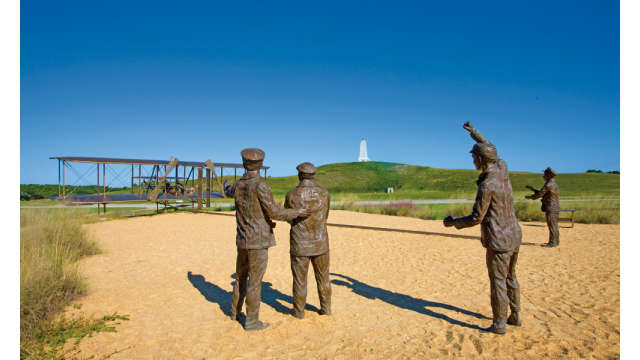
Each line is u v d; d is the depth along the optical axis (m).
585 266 7.95
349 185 59.41
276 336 4.50
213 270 7.95
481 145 4.45
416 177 62.28
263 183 4.67
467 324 4.83
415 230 14.20
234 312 5.04
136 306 5.52
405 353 4.00
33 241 7.63
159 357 3.90
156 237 12.67
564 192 39.78
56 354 3.89
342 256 9.51
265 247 4.71
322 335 4.52
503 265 4.42
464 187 52.53
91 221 16.70
